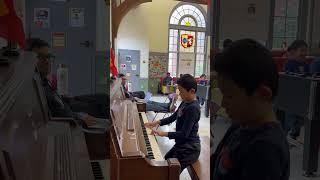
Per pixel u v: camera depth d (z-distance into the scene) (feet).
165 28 38.40
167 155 7.41
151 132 8.91
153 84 38.55
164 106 20.29
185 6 39.40
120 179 5.35
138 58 37.55
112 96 7.57
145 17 37.27
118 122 6.88
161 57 38.73
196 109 7.36
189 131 7.19
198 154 7.18
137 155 5.42
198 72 41.63
